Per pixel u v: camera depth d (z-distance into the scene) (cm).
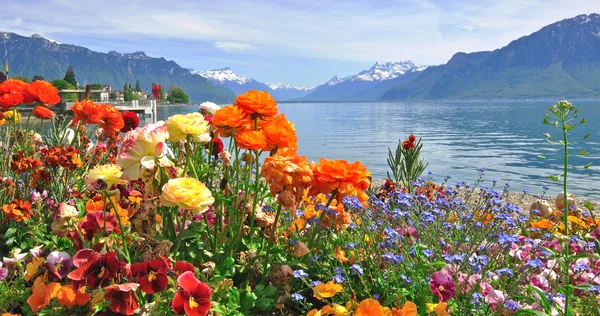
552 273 103
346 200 103
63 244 101
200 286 72
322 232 111
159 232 101
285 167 88
